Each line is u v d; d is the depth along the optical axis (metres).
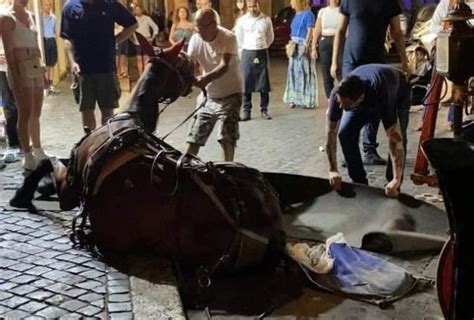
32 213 5.26
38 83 6.58
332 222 5.14
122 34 6.77
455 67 4.23
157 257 4.42
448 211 2.73
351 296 4.09
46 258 4.41
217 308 3.97
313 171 6.80
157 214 4.34
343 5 6.64
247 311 3.94
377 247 4.79
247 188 4.38
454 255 2.72
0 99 8.52
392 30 6.56
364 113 5.69
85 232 4.72
